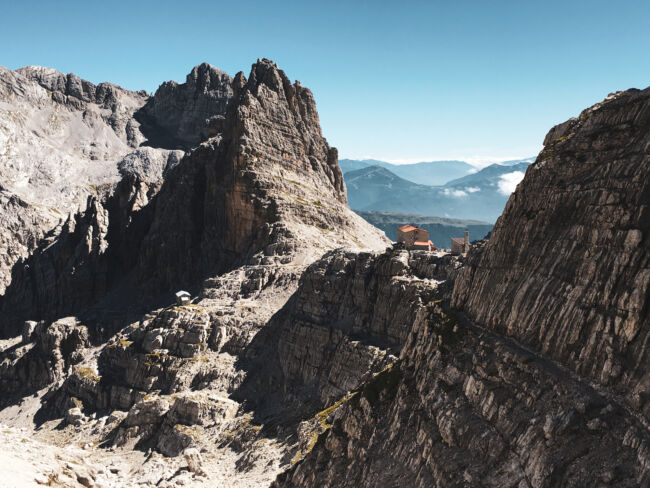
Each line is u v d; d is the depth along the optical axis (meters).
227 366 162.12
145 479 110.38
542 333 51.50
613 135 54.62
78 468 69.81
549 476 42.25
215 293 199.12
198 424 139.38
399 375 70.06
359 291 141.12
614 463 39.22
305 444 99.94
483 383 53.53
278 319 169.62
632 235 46.38
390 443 62.75
